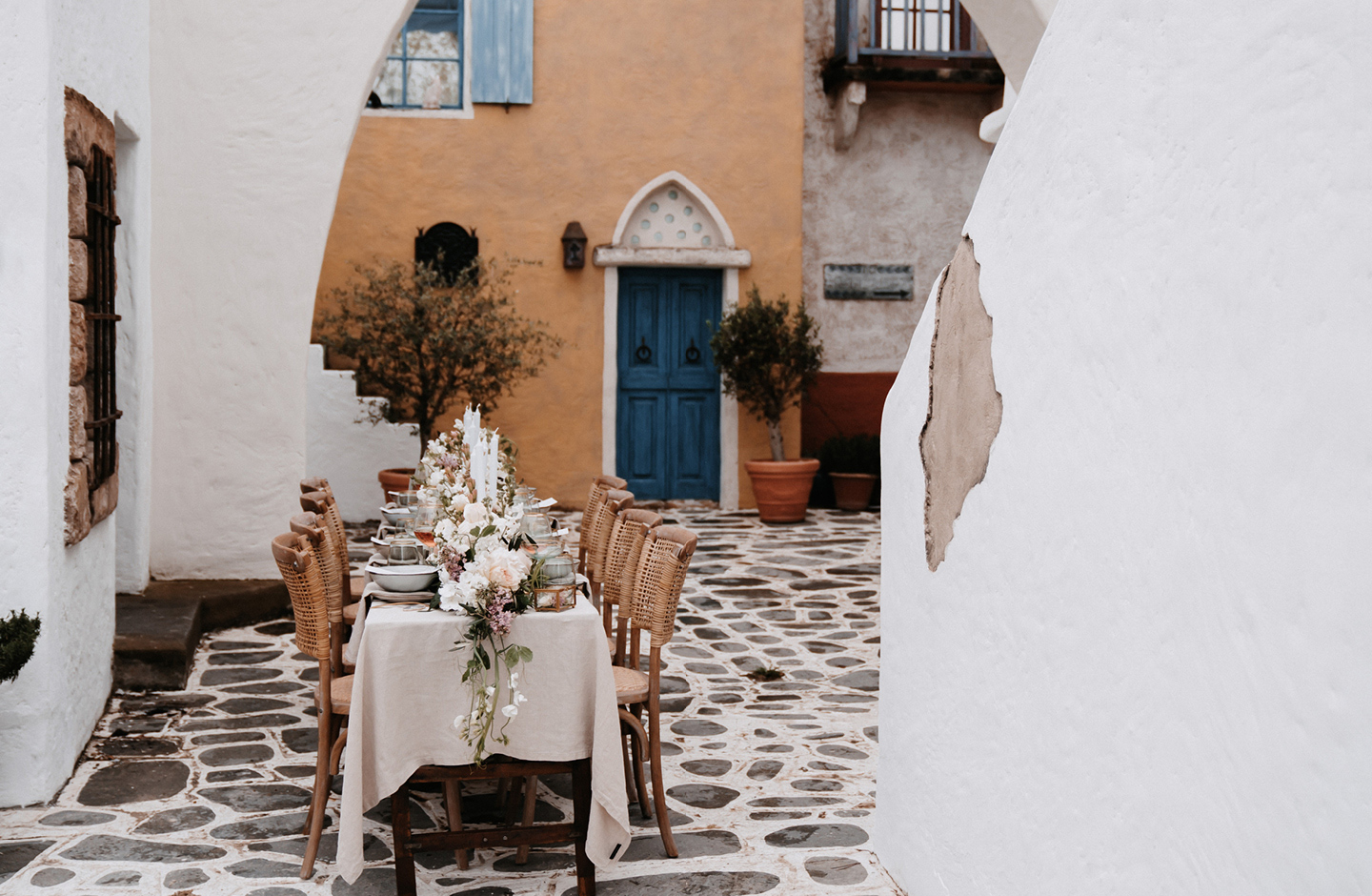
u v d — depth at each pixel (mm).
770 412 10938
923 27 11734
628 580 3959
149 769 4051
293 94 6520
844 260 12086
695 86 11320
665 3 11242
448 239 11031
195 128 6438
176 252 6441
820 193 12039
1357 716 1248
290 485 6645
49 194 3592
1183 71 1706
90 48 4301
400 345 9750
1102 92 1989
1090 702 1953
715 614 6891
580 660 3092
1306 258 1363
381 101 10992
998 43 6422
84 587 4262
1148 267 1777
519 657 2986
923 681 2938
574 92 11164
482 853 3416
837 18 11703
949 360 2779
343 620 4211
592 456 11320
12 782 3674
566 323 11234
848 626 6582
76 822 3555
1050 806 2127
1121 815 1833
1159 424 1720
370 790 2977
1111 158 1938
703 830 3582
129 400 5980
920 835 2949
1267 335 1440
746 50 11375
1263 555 1429
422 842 3033
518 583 2971
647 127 11273
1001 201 2508
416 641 3000
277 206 6535
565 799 3871
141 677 5035
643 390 11539
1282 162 1429
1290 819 1367
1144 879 1754
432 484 4238
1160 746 1702
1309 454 1343
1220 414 1549
